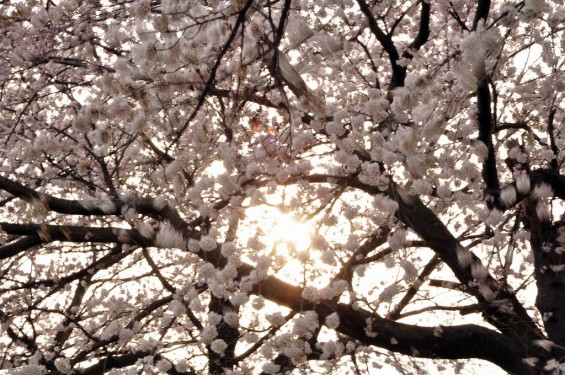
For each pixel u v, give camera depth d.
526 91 6.28
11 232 6.09
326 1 6.83
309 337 5.07
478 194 6.10
